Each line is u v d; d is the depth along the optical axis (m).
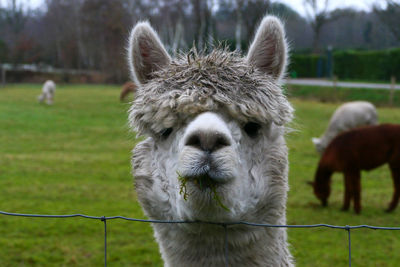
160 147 2.79
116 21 52.66
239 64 2.78
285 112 2.83
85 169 13.39
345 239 8.25
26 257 7.23
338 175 14.04
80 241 7.94
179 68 2.75
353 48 60.19
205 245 2.84
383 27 44.78
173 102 2.55
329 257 7.35
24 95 36.44
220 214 2.47
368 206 10.52
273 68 3.03
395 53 44.75
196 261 2.89
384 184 12.58
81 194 10.77
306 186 12.08
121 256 7.35
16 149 16.19
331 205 10.55
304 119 23.80
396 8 35.09
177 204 2.63
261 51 3.03
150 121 2.71
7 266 6.92
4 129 20.34
